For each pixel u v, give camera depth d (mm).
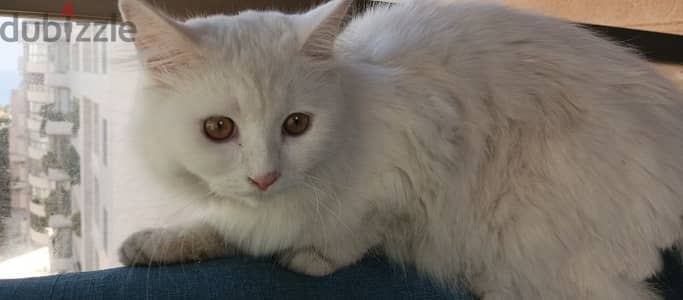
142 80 441
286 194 451
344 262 494
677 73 835
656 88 506
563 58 497
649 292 496
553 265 484
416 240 510
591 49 513
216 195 453
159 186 462
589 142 473
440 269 509
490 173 483
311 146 433
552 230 475
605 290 483
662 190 478
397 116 466
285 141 429
